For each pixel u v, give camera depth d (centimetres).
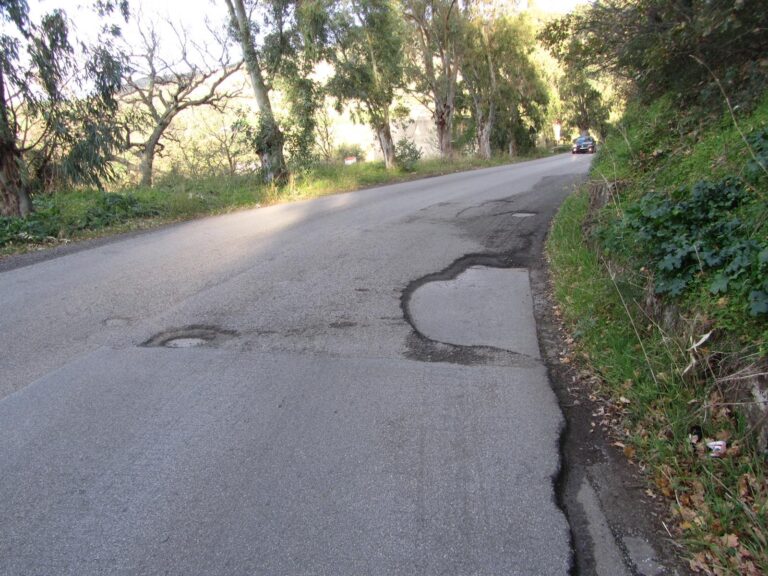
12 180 1194
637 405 366
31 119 1357
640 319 453
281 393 405
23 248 1014
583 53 893
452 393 404
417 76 3066
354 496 295
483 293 640
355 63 2275
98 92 1363
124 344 501
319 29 1903
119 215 1272
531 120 4512
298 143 1886
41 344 505
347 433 353
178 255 859
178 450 338
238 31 1783
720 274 372
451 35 3167
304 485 304
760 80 602
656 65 729
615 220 571
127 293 656
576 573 247
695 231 431
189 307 597
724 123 612
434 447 337
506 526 273
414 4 2930
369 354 473
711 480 290
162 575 247
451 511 283
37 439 351
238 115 1939
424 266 756
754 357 314
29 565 253
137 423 368
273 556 256
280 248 880
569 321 533
